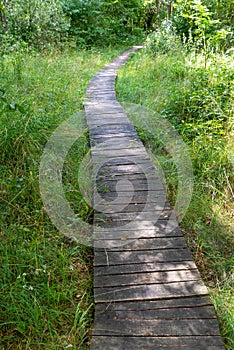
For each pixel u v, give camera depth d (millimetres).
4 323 2221
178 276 2504
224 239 3283
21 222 3260
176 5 11234
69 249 2994
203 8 9023
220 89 5555
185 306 2266
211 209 3646
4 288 2473
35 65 7379
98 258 2695
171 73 7398
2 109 4387
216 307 2418
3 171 3795
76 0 14141
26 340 2205
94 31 14602
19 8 10203
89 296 2521
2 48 7973
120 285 2434
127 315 2203
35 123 4578
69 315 2400
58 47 10953
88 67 9375
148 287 2410
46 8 10766
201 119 4977
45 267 2660
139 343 2020
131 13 18250
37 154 4117
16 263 2719
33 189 3598
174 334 2072
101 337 2061
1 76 5895
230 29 9672
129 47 15352
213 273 2871
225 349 2018
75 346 2117
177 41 9812
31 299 2430
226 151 4332
